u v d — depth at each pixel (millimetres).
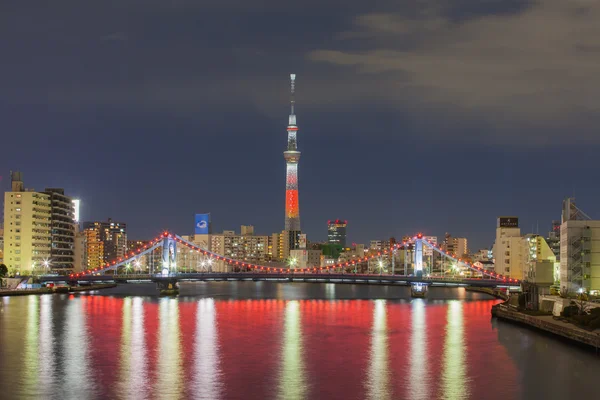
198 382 146625
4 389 141375
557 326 195500
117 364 163750
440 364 163375
